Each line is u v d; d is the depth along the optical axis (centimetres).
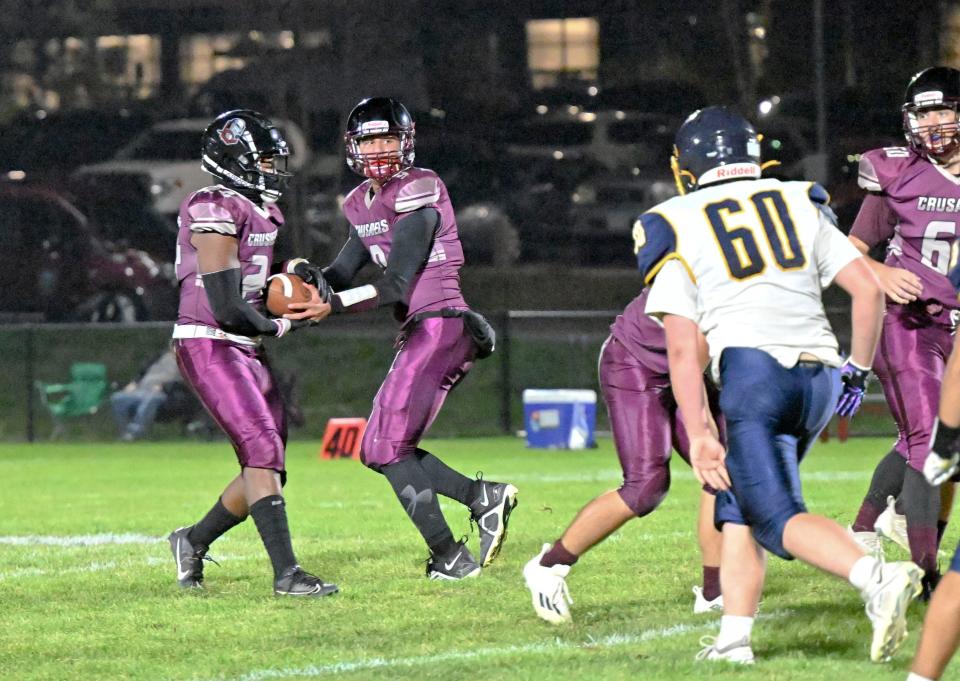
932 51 4803
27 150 5094
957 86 1488
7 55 5178
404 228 1552
